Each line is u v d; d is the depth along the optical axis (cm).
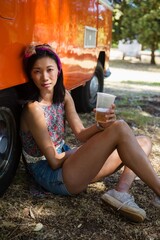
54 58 263
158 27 1764
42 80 261
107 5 595
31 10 263
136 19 1800
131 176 275
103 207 277
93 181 287
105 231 249
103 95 247
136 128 502
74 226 252
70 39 388
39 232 242
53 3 315
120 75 1363
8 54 232
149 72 1566
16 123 279
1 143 270
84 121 530
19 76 252
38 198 282
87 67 491
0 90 245
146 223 262
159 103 711
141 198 297
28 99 268
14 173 290
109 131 252
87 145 257
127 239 243
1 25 221
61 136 290
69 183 264
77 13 412
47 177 272
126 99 729
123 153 255
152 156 394
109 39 639
